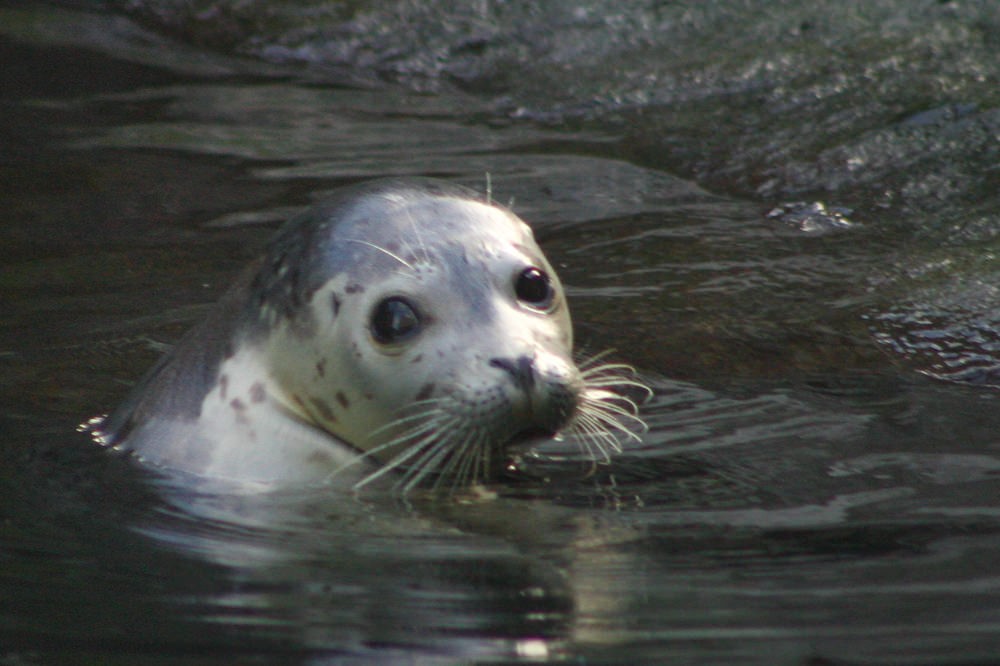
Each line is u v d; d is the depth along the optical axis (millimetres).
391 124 35438
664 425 19516
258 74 40000
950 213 28234
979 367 21609
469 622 13258
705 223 28484
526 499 17203
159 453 18672
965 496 16500
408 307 17906
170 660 12516
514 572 14664
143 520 16469
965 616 13000
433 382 17547
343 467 18422
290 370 18766
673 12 39688
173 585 14398
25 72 39469
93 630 13219
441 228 18625
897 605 13344
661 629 12969
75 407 20547
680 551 15148
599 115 35438
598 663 12234
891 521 15758
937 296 23875
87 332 23344
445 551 15398
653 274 25750
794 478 17391
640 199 29984
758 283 25125
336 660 12445
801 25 38125
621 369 21609
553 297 18719
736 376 21391
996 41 35781
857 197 29453
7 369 21859
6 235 27906
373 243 18531
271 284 19234
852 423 19375
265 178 31156
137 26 44125
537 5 41031
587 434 19234
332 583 14414
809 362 21859
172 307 24312
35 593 14164
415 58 40156
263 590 14211
